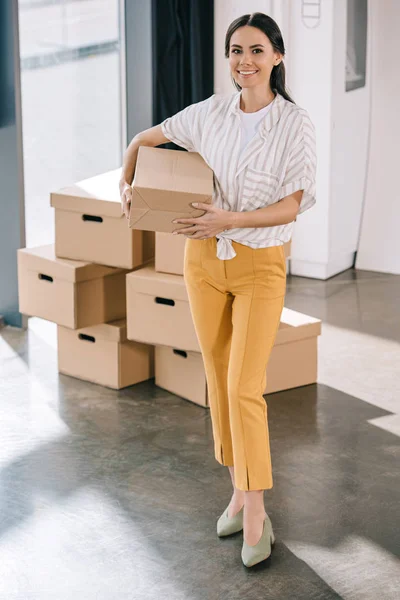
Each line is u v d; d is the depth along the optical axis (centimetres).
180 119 293
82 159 578
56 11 543
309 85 596
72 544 310
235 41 269
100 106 581
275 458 374
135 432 396
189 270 293
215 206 288
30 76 536
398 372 468
